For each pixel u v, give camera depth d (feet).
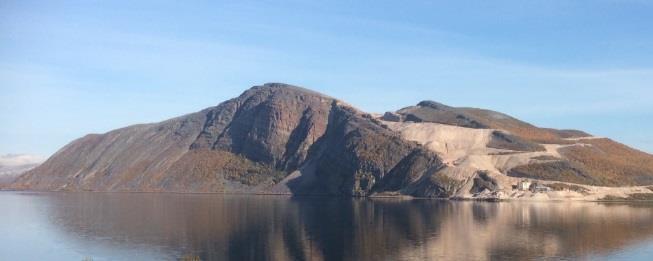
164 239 347.97
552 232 377.71
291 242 336.29
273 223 425.69
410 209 550.36
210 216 479.00
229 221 439.63
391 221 438.81
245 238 350.84
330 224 418.51
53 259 293.43
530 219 453.99
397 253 302.25
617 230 388.78
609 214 499.51
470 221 438.81
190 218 462.19
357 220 445.78
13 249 319.47
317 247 320.09
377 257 291.79
